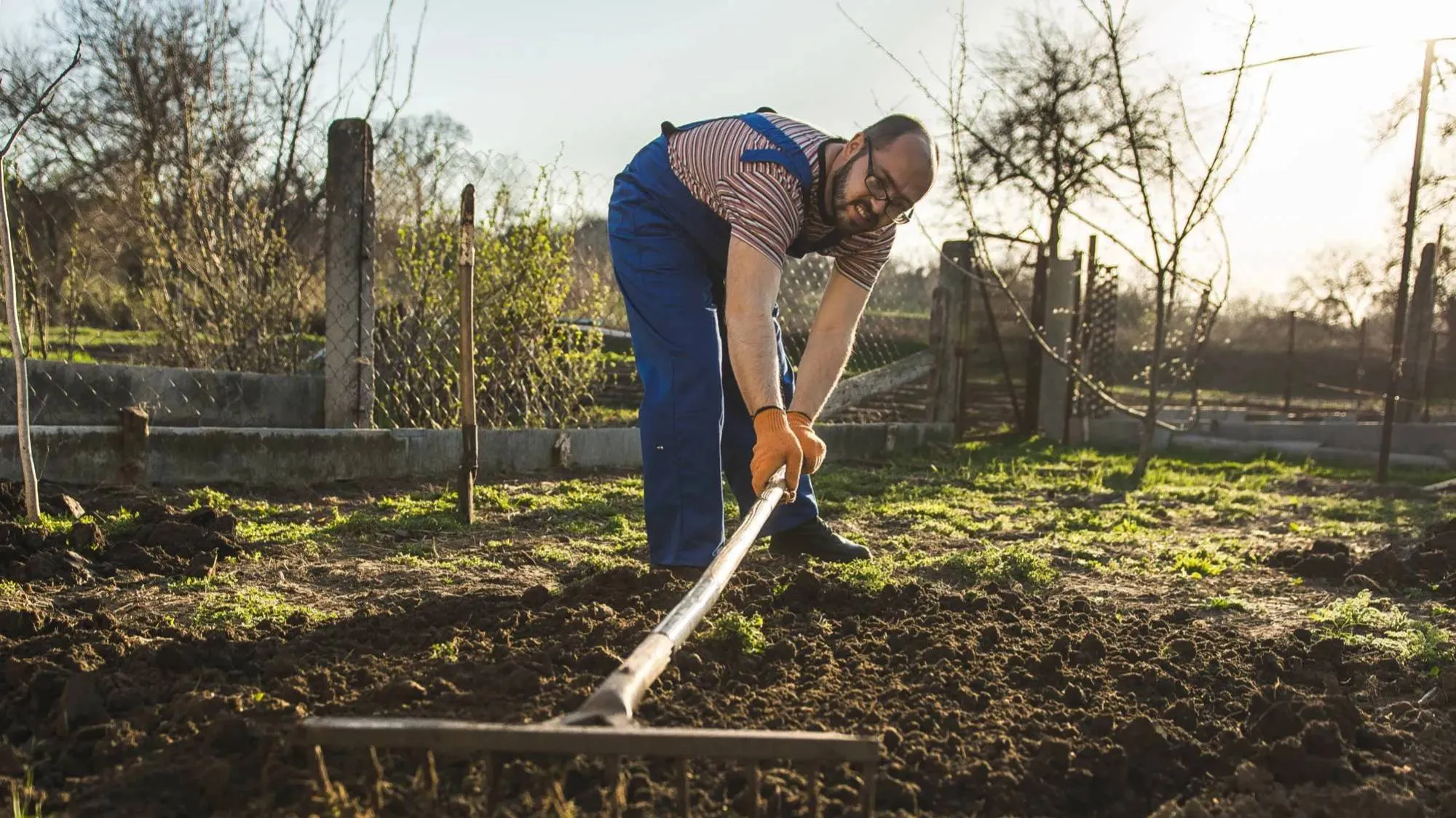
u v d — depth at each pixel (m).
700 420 3.14
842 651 2.74
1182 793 2.16
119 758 1.98
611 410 9.26
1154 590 4.27
